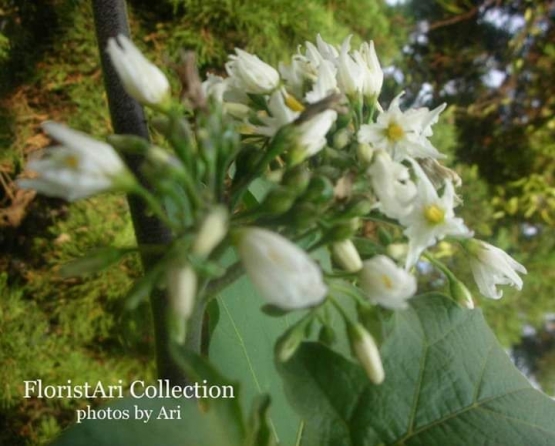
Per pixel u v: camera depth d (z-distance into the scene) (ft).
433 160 0.44
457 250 1.98
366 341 0.33
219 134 0.32
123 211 1.63
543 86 2.48
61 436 0.28
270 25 1.62
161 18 1.67
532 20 2.38
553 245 2.39
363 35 1.90
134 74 0.34
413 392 0.36
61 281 1.63
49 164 0.28
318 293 0.26
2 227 1.66
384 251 0.36
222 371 0.40
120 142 0.32
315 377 0.34
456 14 2.49
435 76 2.56
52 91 1.66
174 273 0.27
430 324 0.38
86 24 1.62
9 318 1.55
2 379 1.53
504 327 2.20
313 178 0.32
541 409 0.38
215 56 1.65
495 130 2.53
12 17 1.61
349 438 0.34
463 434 0.36
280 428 0.40
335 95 0.33
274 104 0.39
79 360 1.60
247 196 0.42
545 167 2.49
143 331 1.50
